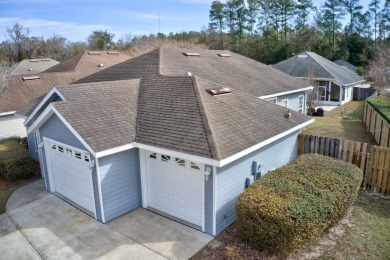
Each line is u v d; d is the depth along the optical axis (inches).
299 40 2255.2
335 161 394.3
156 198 388.8
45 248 317.4
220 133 347.9
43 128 433.1
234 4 2508.6
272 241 279.1
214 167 314.3
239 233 311.1
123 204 379.2
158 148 342.0
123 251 308.0
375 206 388.5
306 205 282.4
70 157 401.1
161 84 490.9
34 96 816.3
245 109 442.9
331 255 290.8
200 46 2097.7
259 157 400.5
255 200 288.8
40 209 399.9
